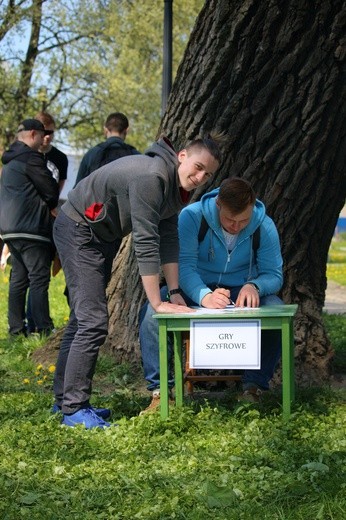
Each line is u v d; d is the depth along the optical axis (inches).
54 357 311.0
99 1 1186.6
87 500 160.2
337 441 196.5
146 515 152.6
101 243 218.7
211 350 214.5
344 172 281.4
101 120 1218.0
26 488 167.3
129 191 207.6
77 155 1273.4
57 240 221.6
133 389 272.1
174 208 215.0
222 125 275.0
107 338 299.3
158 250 211.0
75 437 200.1
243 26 266.4
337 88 269.7
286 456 182.2
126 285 295.1
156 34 1195.9
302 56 267.1
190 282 234.4
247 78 270.8
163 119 293.7
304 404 227.1
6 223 359.3
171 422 207.5
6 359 322.0
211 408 226.5
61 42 1191.6
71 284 219.8
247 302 229.5
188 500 158.4
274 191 276.5
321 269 291.0
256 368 213.8
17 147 365.4
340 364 298.4
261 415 219.6
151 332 232.2
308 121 271.0
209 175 207.6
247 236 237.6
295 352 278.1
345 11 260.8
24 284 370.0
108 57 1221.7
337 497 157.0
